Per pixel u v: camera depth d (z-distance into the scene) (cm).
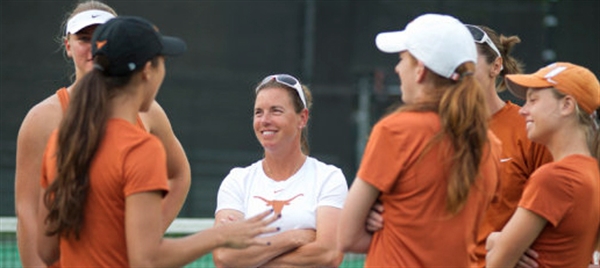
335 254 1608
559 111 1381
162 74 1261
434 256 1249
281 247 1603
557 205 1341
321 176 1658
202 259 3672
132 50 1210
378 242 1278
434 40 1252
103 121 1209
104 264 1227
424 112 1249
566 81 1378
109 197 1207
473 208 1270
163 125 1616
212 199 5150
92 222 1219
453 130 1225
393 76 5278
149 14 5306
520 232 1355
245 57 5350
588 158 1376
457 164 1223
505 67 1727
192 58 5297
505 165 1612
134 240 1194
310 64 5303
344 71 5294
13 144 5091
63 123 1212
